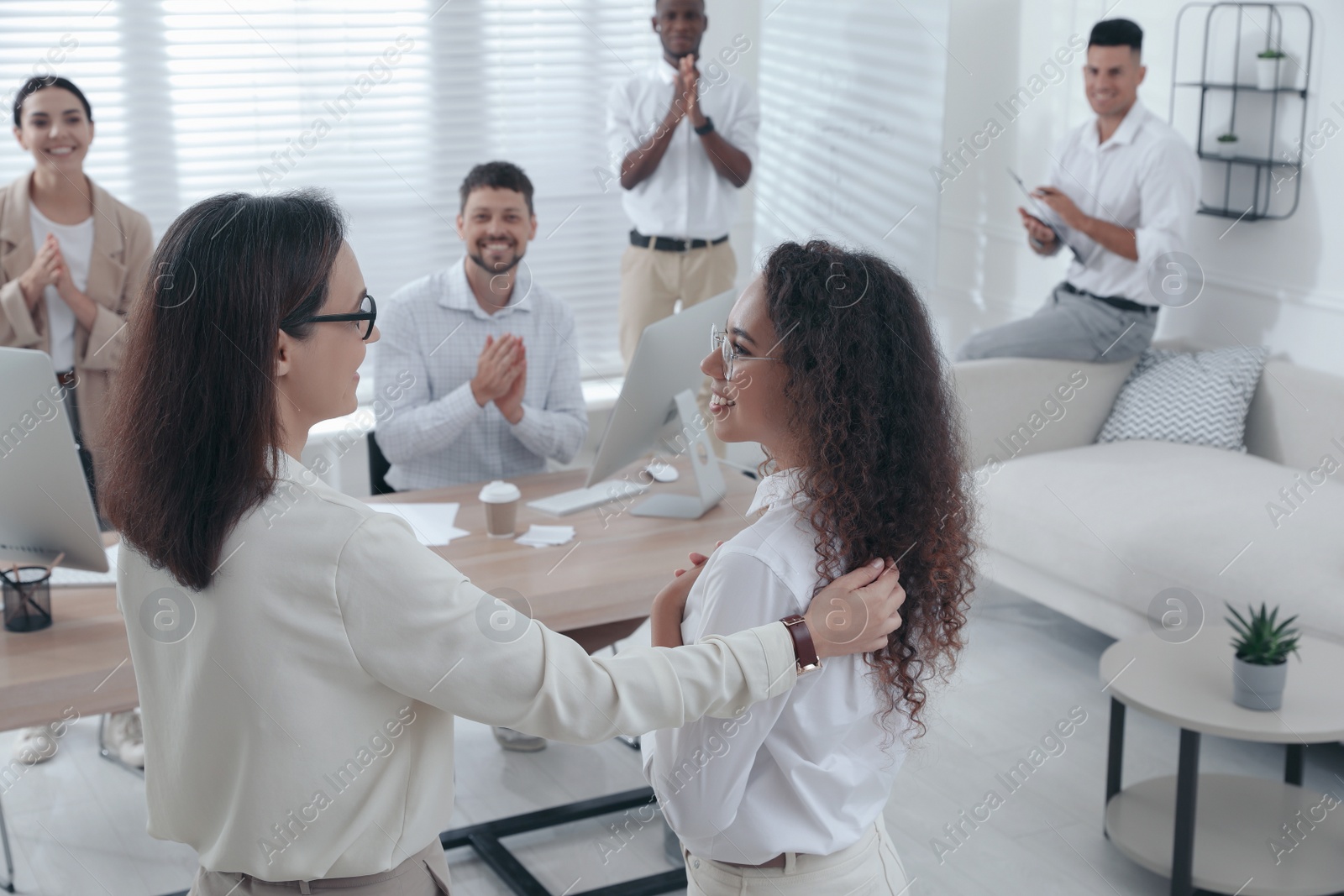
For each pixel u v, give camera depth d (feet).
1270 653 6.73
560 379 9.20
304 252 2.97
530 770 8.42
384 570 2.97
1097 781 8.32
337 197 12.62
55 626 5.87
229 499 2.89
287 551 2.94
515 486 7.48
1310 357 11.23
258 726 3.00
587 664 3.09
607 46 13.30
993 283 15.03
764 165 14.71
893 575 3.39
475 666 3.00
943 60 14.66
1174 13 12.43
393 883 3.27
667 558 6.86
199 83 11.82
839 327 3.31
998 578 10.84
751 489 8.33
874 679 3.48
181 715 3.16
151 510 2.90
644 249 13.10
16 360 5.41
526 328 9.09
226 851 3.19
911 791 8.14
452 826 7.54
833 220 15.06
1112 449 11.32
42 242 9.95
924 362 3.44
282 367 3.02
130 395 2.95
